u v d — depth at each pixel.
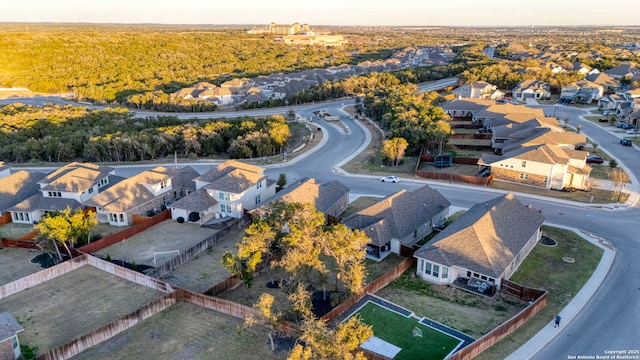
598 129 101.44
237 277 41.91
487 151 87.94
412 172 76.69
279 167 82.75
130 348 34.25
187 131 97.38
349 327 28.48
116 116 117.94
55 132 102.94
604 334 34.81
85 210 59.59
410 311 38.38
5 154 91.62
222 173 65.12
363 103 132.25
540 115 97.69
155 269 44.94
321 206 56.25
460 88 138.62
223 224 57.72
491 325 36.47
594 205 60.41
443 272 42.44
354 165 82.06
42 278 44.19
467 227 44.56
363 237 38.75
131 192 60.41
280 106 141.88
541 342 33.81
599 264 45.38
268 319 33.19
